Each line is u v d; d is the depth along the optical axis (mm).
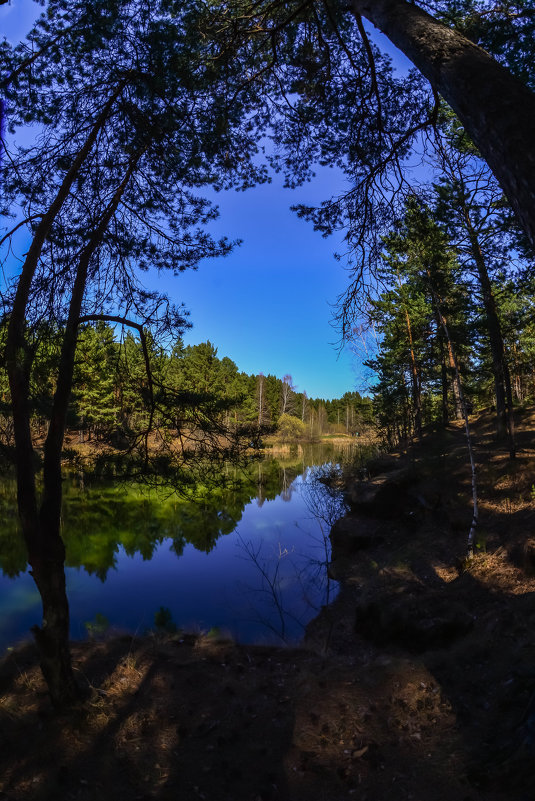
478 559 9156
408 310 18953
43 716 4555
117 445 5855
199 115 5207
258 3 4453
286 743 4320
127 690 5125
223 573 12500
